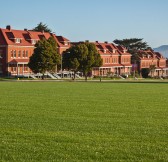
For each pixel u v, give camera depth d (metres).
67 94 45.62
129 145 15.68
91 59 113.00
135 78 133.00
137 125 21.06
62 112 27.23
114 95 44.56
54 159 13.59
